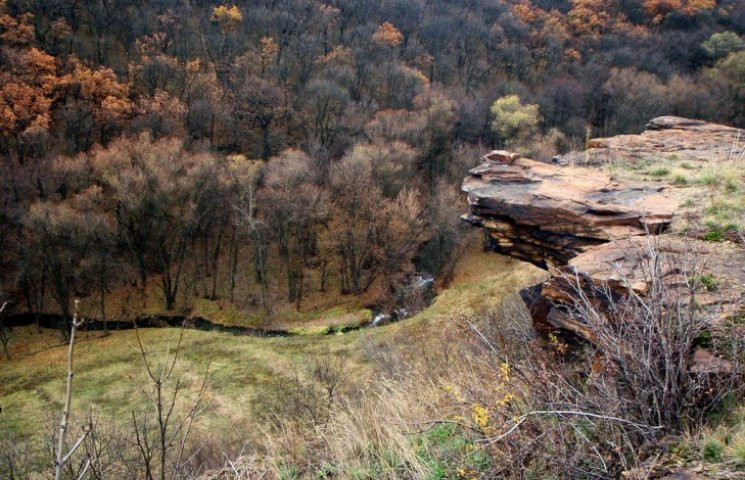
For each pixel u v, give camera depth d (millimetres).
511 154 9727
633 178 8867
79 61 48250
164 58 49750
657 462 2758
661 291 3758
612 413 3068
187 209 33469
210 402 17609
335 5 64250
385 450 4336
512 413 3426
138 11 56781
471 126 45469
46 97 42594
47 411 19625
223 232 39562
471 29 61906
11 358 27719
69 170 34188
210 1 61500
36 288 32219
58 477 1578
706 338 3766
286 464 4996
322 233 36625
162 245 34312
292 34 58094
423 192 42406
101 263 32344
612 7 67938
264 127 46281
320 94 45219
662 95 45938
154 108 43688
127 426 11742
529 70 59094
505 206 8141
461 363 5961
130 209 32938
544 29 62188
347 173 34781
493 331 5945
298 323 32594
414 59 59031
